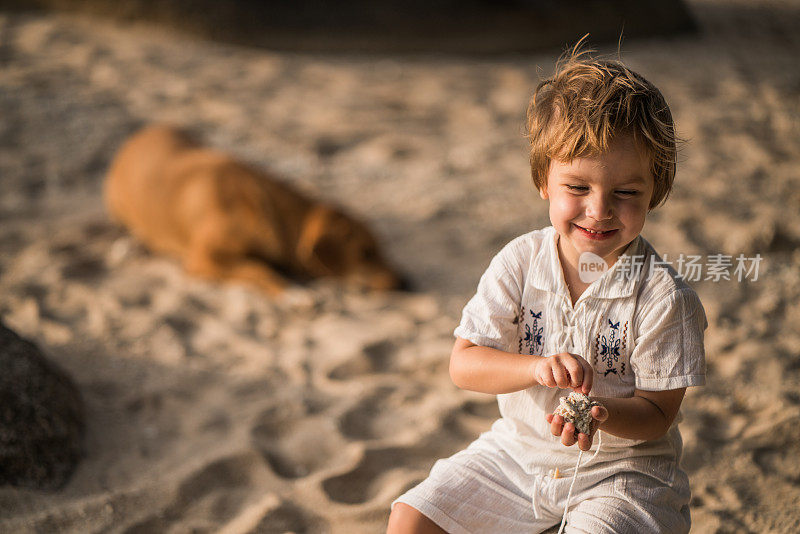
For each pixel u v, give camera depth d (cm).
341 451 391
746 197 720
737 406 420
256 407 428
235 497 355
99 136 891
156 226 677
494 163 845
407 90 1109
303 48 1298
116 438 397
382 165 844
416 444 389
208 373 466
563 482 236
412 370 476
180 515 341
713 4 1767
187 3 1298
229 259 636
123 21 1324
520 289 244
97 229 710
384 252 663
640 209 213
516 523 239
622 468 234
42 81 1038
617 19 1397
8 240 667
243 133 919
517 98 1077
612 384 234
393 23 1310
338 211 660
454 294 591
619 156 205
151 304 567
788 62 1275
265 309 567
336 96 1073
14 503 337
